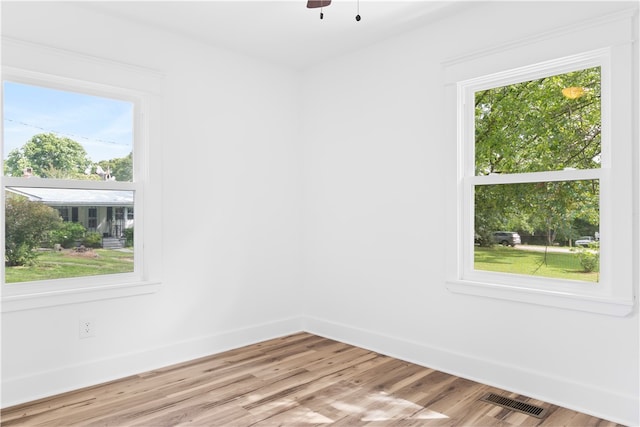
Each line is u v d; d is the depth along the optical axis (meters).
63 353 2.89
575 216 2.68
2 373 2.66
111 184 3.16
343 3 2.95
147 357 3.27
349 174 3.90
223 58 3.75
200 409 2.61
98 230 3.13
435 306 3.28
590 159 2.62
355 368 3.29
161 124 3.35
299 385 2.96
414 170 3.40
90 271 3.09
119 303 3.15
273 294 4.12
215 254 3.69
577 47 2.56
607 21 2.45
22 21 2.72
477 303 3.04
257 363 3.40
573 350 2.61
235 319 3.83
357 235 3.84
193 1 2.91
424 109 3.33
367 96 3.74
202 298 3.60
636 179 2.40
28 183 2.82
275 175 4.14
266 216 4.06
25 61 2.72
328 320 4.11
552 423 2.43
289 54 3.91
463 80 3.07
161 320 3.36
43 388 2.79
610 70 2.49
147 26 3.28
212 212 3.67
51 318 2.85
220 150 3.72
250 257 3.94
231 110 3.80
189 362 3.43
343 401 2.72
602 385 2.50
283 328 4.18
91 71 2.98
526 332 2.81
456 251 3.15
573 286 2.68
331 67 4.05
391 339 3.56
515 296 2.83
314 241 4.24
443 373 3.18
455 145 3.13
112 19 3.11
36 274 2.87
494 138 3.04
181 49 3.47
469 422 2.45
